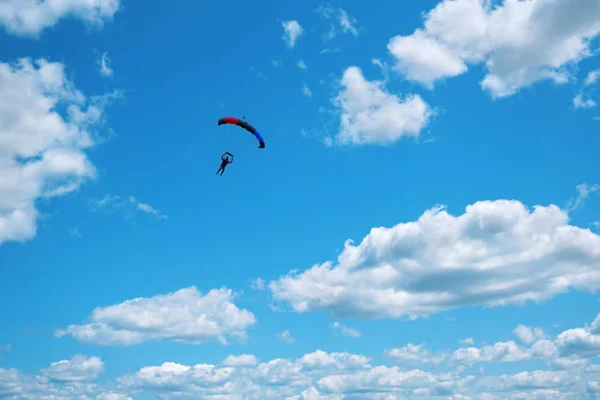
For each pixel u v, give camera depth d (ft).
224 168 338.75
